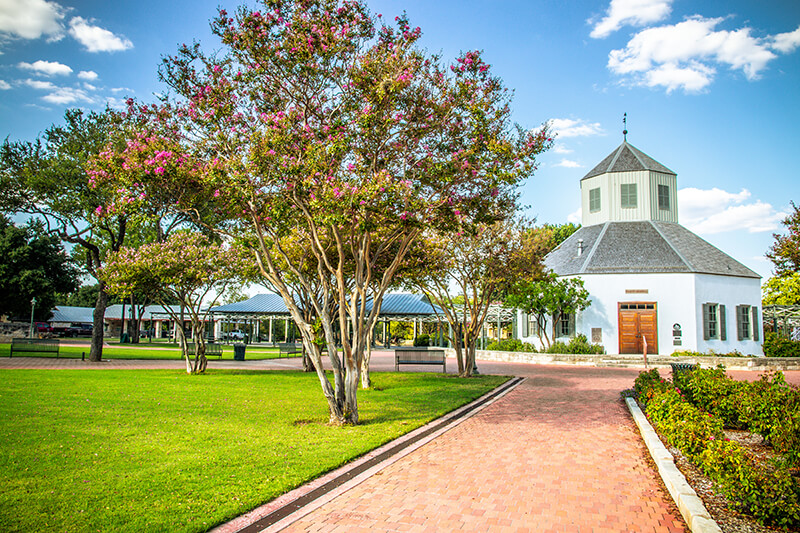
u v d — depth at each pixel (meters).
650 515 5.24
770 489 4.82
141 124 10.20
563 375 21.23
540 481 6.36
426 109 9.98
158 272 17.27
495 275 19.94
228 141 9.83
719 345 29.23
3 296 39.75
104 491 5.49
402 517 5.13
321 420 10.02
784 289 43.06
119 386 14.20
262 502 5.42
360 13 9.77
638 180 34.56
